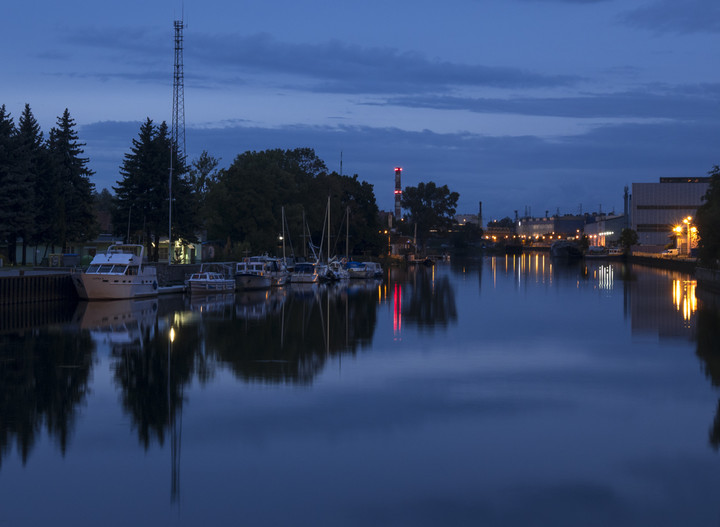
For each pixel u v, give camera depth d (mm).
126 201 89125
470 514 19953
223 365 38406
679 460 23797
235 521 19641
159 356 40906
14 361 39250
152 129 90250
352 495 21141
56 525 19453
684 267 124625
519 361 39625
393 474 22625
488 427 27250
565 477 22406
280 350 43125
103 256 69188
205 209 110812
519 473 22703
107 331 50031
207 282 78000
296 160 141625
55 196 80375
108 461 23781
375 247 162375
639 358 40562
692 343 45750
